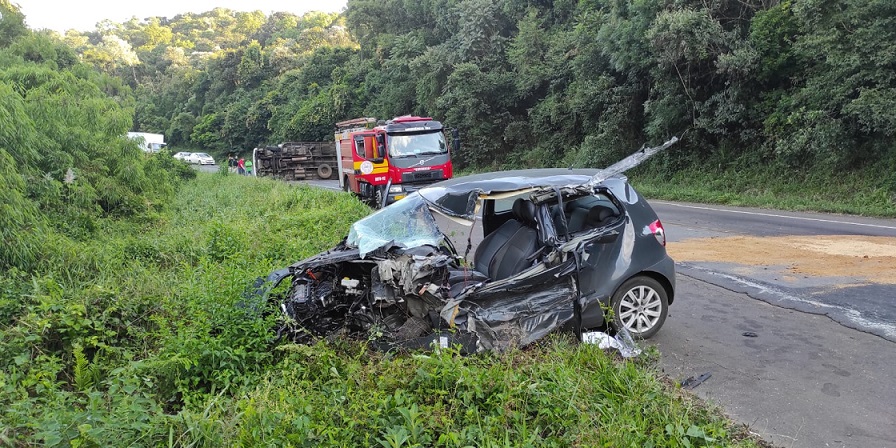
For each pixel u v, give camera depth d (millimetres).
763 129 20219
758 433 4105
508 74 32469
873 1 15188
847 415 4324
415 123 18906
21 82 12984
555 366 4559
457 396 4098
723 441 3736
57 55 20812
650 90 23078
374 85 47031
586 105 25375
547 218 5613
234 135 65938
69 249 8211
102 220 11609
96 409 3680
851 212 15047
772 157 20156
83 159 12453
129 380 4176
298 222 12195
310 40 78125
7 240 7492
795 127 18203
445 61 35125
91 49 103875
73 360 5102
